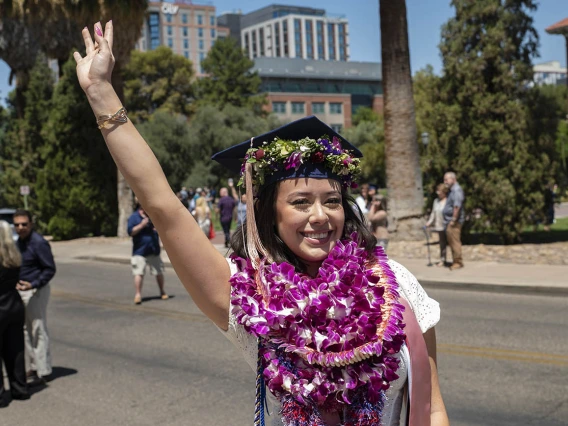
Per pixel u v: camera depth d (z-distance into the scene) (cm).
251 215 200
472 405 568
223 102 7188
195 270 188
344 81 11869
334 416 189
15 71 3269
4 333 643
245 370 712
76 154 2720
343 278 192
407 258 1545
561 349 739
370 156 6206
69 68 2695
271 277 194
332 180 199
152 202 181
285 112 11106
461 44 1730
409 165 1753
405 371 194
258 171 201
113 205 2761
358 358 185
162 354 796
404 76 1739
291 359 188
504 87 1688
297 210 197
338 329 188
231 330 197
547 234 1936
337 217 200
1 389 641
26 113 3269
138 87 7331
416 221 1762
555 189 1842
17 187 3294
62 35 2639
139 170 181
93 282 1545
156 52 7381
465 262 1452
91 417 584
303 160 196
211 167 5278
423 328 206
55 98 2741
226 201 2061
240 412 579
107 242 2523
